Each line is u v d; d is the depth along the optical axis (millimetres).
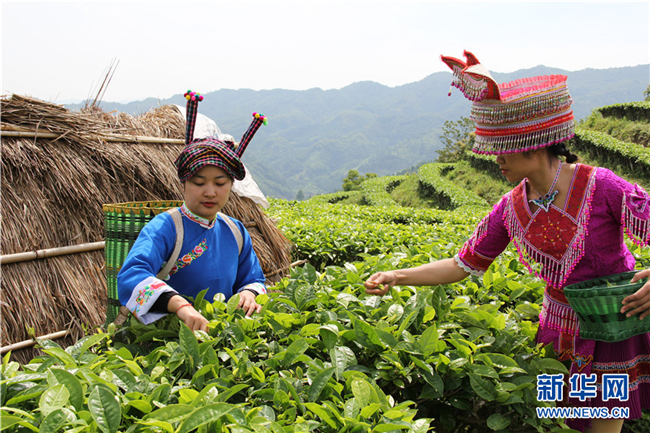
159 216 2281
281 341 1975
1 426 1220
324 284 2678
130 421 1372
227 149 2258
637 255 3650
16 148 2957
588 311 1880
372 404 1386
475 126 2139
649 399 2139
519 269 3342
